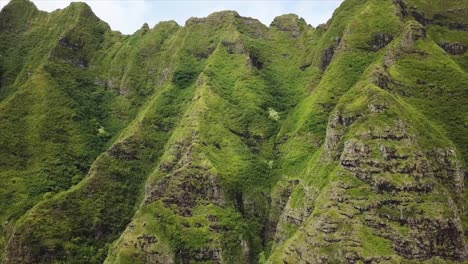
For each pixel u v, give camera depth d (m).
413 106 147.12
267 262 130.75
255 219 164.25
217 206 159.62
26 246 166.12
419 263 112.25
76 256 169.12
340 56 184.38
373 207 120.44
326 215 122.44
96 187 188.00
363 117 137.12
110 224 181.00
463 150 139.25
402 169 124.00
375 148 128.25
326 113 174.00
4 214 193.38
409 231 115.69
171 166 178.88
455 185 130.50
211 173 163.50
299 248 123.19
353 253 114.25
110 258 153.50
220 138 183.25
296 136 176.38
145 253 147.00
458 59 170.88
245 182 170.25
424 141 132.00
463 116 145.25
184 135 184.12
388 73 155.00
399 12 182.88
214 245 149.75
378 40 178.38
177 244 149.50
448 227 116.69
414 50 162.38
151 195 165.00
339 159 136.75
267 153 184.75
